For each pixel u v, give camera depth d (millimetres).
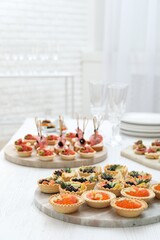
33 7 4898
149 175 1549
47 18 4977
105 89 2275
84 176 1592
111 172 1610
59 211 1267
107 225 1224
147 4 4586
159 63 4590
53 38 5039
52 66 5035
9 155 1896
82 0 5098
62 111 5113
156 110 4680
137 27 4656
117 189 1397
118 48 4711
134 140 2318
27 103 5020
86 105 5180
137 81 4688
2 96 4898
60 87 5109
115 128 2236
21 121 4844
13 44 4863
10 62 4840
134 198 1321
